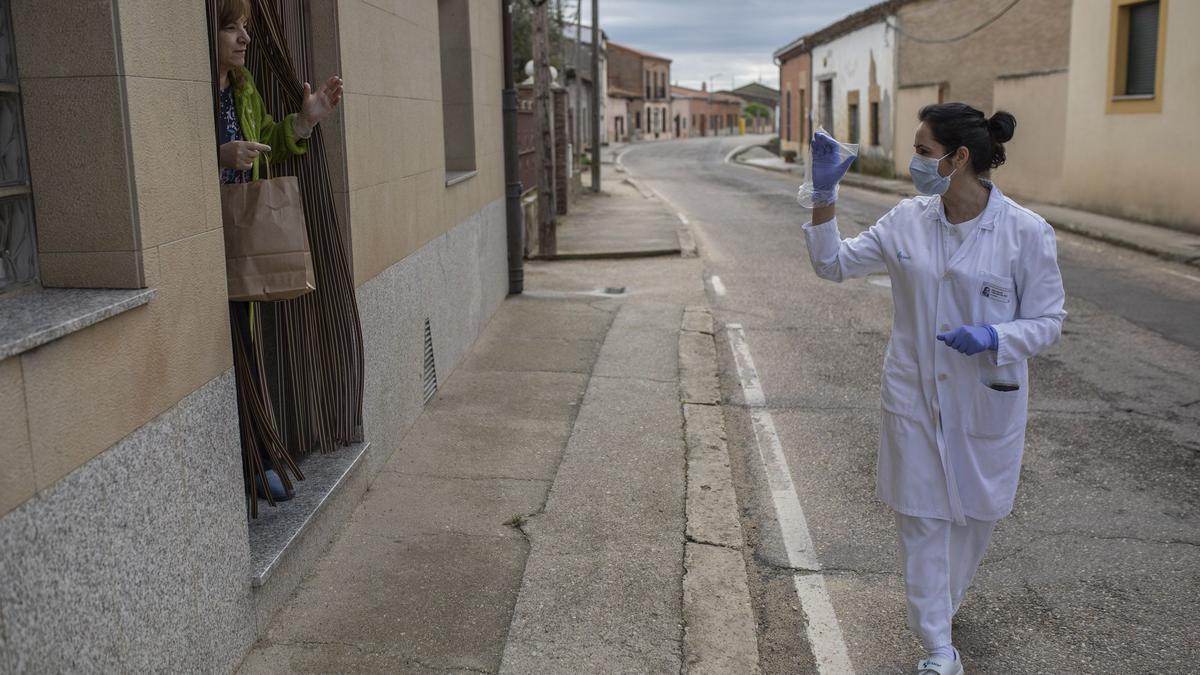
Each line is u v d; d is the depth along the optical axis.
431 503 4.75
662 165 43.16
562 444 5.63
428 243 6.23
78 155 2.65
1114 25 15.88
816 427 6.27
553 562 4.16
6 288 2.59
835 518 4.89
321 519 4.16
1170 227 14.64
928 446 3.24
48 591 2.24
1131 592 4.11
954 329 3.17
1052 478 5.36
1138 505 5.00
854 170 30.86
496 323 8.80
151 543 2.72
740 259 13.31
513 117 9.77
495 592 3.89
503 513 4.65
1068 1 17.50
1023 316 3.13
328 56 4.44
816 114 37.53
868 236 3.39
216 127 3.29
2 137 2.61
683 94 106.31
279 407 4.40
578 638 3.58
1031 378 7.29
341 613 3.69
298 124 3.79
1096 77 16.58
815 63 37.53
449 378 6.92
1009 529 4.73
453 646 3.49
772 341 8.58
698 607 3.83
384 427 5.21
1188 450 5.77
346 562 4.11
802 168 35.94
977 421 3.18
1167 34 14.45
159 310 2.78
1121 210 15.95
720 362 7.88
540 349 7.84
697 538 4.43
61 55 2.61
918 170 3.12
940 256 3.18
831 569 4.35
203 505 3.05
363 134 4.80
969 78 22.14
